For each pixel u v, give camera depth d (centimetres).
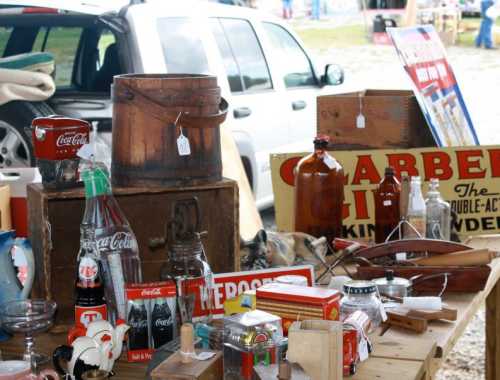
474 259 236
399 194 280
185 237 205
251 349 164
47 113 457
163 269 206
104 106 465
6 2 510
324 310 179
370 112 322
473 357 480
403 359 186
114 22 487
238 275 219
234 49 601
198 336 184
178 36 536
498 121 1076
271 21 661
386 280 227
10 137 455
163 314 193
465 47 1748
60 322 221
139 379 183
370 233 316
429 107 328
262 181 617
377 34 1873
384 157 316
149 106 216
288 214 316
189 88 217
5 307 191
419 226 267
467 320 221
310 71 695
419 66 339
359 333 183
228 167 426
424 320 204
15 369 165
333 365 155
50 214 224
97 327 184
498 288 333
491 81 1366
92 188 205
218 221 232
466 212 319
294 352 156
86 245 204
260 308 187
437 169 318
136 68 483
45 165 217
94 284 198
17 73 387
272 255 249
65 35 494
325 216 274
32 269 210
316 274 253
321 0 2408
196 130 220
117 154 224
